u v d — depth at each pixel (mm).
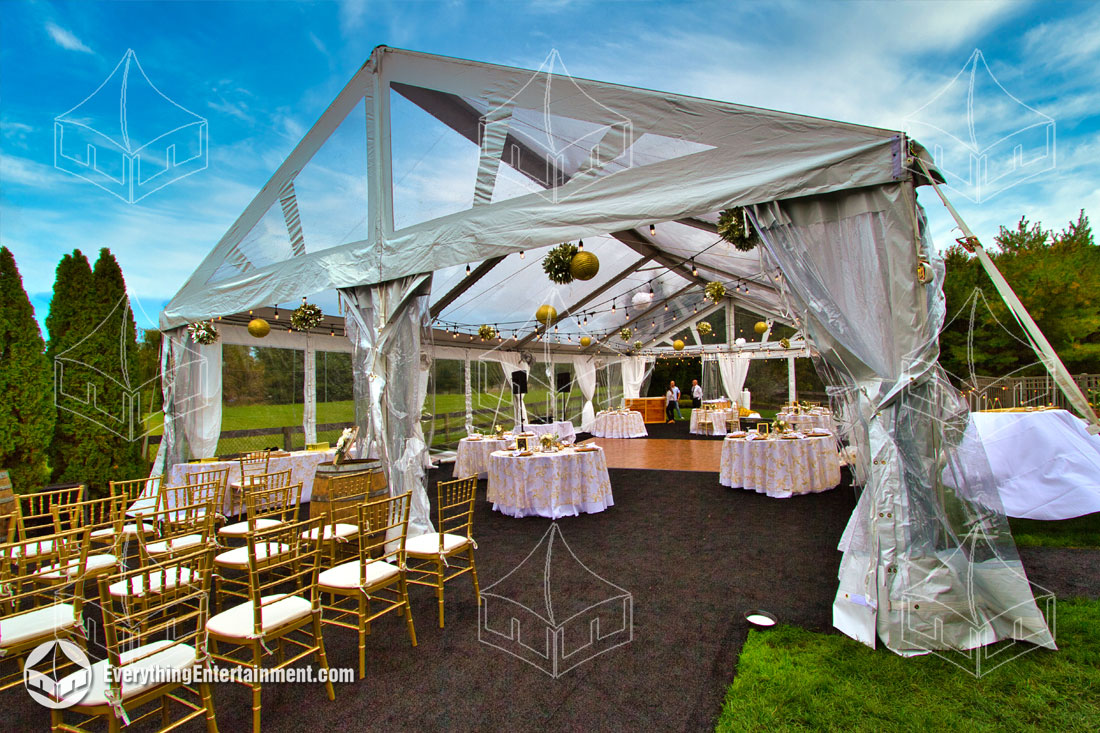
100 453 6570
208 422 7215
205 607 1989
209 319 6066
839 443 8125
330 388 9086
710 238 6715
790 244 2883
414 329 4656
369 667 2557
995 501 2613
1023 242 11008
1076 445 4637
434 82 4363
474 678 2430
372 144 4805
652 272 9836
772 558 4027
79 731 1908
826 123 2803
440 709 2193
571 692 2291
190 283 6285
